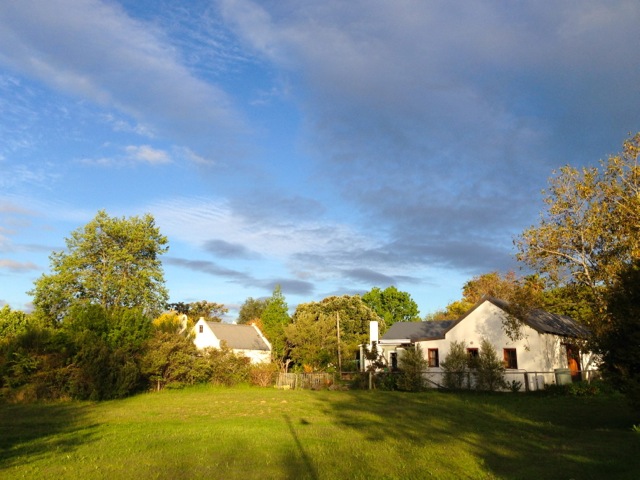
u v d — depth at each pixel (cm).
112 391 2642
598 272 2439
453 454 1093
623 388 1359
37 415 1930
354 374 3731
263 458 1063
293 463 1013
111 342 2895
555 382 2902
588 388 2531
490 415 1834
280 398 2692
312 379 3509
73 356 2633
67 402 2498
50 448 1184
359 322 6272
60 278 4662
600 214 2405
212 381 3528
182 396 2880
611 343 1420
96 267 4978
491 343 3284
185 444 1233
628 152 2308
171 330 3516
